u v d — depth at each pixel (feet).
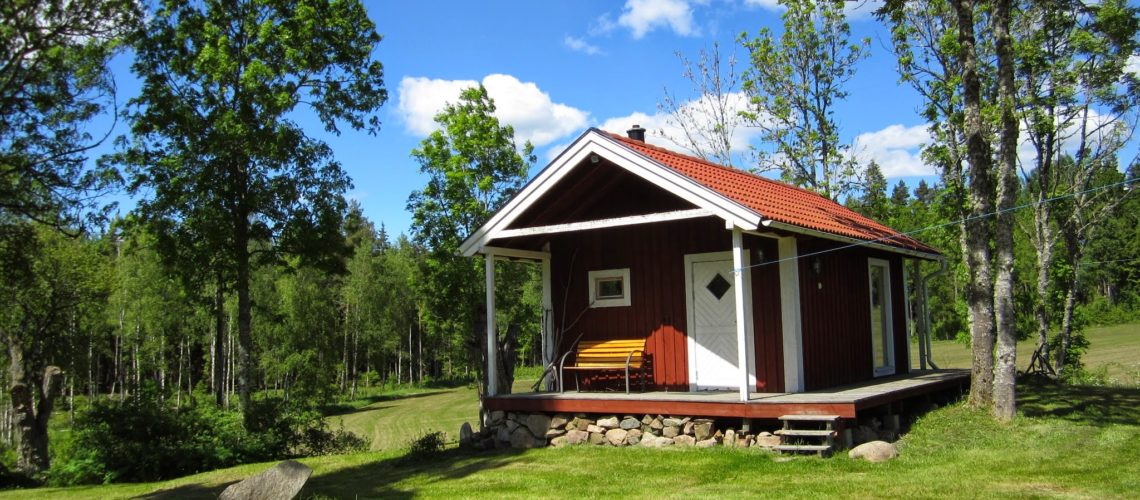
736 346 38.96
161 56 64.13
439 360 207.41
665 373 40.81
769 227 32.73
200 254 66.08
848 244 42.22
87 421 54.90
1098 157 65.82
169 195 63.77
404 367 219.41
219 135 62.39
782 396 34.14
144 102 63.41
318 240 69.10
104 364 192.03
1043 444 30.99
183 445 55.21
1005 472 26.66
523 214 41.37
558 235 44.91
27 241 45.83
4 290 74.08
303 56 65.82
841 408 30.99
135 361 148.66
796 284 37.35
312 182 70.28
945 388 44.19
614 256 42.98
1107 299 170.60
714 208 33.06
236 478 45.96
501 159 70.59
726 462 30.58
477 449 40.27
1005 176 36.37
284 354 139.95
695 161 41.96
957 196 58.18
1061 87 58.49
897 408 37.45
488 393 40.83
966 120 37.68
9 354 79.92
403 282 181.27
